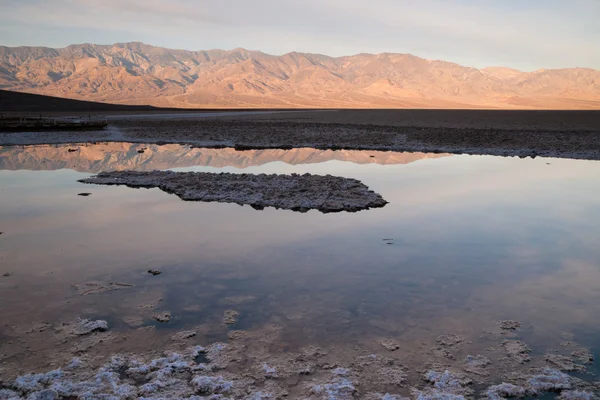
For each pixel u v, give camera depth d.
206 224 10.46
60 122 38.28
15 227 10.14
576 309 6.30
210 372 4.84
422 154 24.97
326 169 19.36
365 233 9.80
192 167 19.86
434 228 10.20
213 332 5.67
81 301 6.49
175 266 7.85
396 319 6.02
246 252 8.56
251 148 28.16
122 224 10.42
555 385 4.61
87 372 4.85
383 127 41.47
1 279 7.25
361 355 5.19
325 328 5.77
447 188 14.88
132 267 7.79
